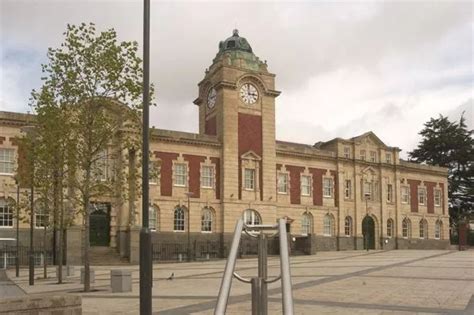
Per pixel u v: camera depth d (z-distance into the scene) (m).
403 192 81.12
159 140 60.06
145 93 13.74
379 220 77.94
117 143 27.80
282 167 70.00
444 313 15.85
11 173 50.00
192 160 62.06
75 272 41.19
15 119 50.56
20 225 50.03
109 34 26.78
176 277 32.12
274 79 67.81
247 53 67.00
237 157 64.25
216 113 65.38
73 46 26.47
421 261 42.06
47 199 32.03
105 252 54.03
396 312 16.08
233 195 63.44
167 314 16.55
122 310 17.62
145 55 13.88
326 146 77.25
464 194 97.31
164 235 59.03
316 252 66.25
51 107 26.94
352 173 76.25
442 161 98.25
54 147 27.12
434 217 84.12
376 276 28.75
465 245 74.06
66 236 49.84
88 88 26.72
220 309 6.23
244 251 56.00
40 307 12.42
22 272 42.91
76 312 13.01
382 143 79.38
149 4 14.06
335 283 25.16
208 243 61.56
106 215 56.28
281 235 7.49
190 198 61.19
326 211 72.94
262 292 7.97
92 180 33.88
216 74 65.62
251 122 65.75
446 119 100.56
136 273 38.09
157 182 59.22
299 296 20.14
